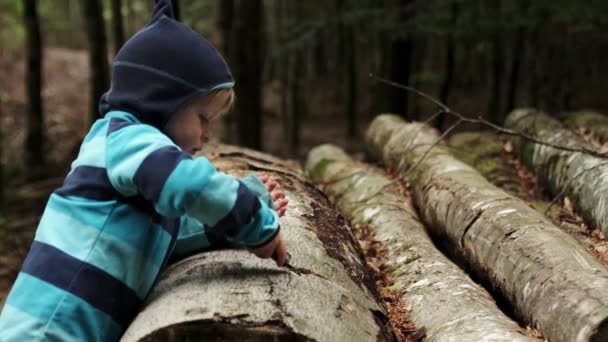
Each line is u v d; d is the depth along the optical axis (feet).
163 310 6.08
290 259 7.20
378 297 8.02
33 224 27.32
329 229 9.10
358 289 7.45
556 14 28.53
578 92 51.21
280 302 6.17
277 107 65.21
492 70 39.88
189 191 5.67
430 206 12.30
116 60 6.57
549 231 8.55
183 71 6.33
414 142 16.14
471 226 9.94
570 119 17.90
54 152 46.98
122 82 6.48
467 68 58.59
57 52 66.69
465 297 8.43
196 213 5.78
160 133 6.18
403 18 30.50
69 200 6.30
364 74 71.05
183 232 7.37
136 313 6.53
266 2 60.64
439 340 7.39
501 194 10.46
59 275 6.09
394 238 11.19
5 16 62.28
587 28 28.35
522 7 29.04
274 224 6.13
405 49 31.19
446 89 34.14
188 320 5.78
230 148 14.90
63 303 6.02
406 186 14.84
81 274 6.10
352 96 54.54
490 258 9.07
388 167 17.43
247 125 28.12
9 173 39.09
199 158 5.93
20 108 52.80
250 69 28.07
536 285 7.65
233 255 7.22
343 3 37.52
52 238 6.23
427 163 14.06
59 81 59.57
